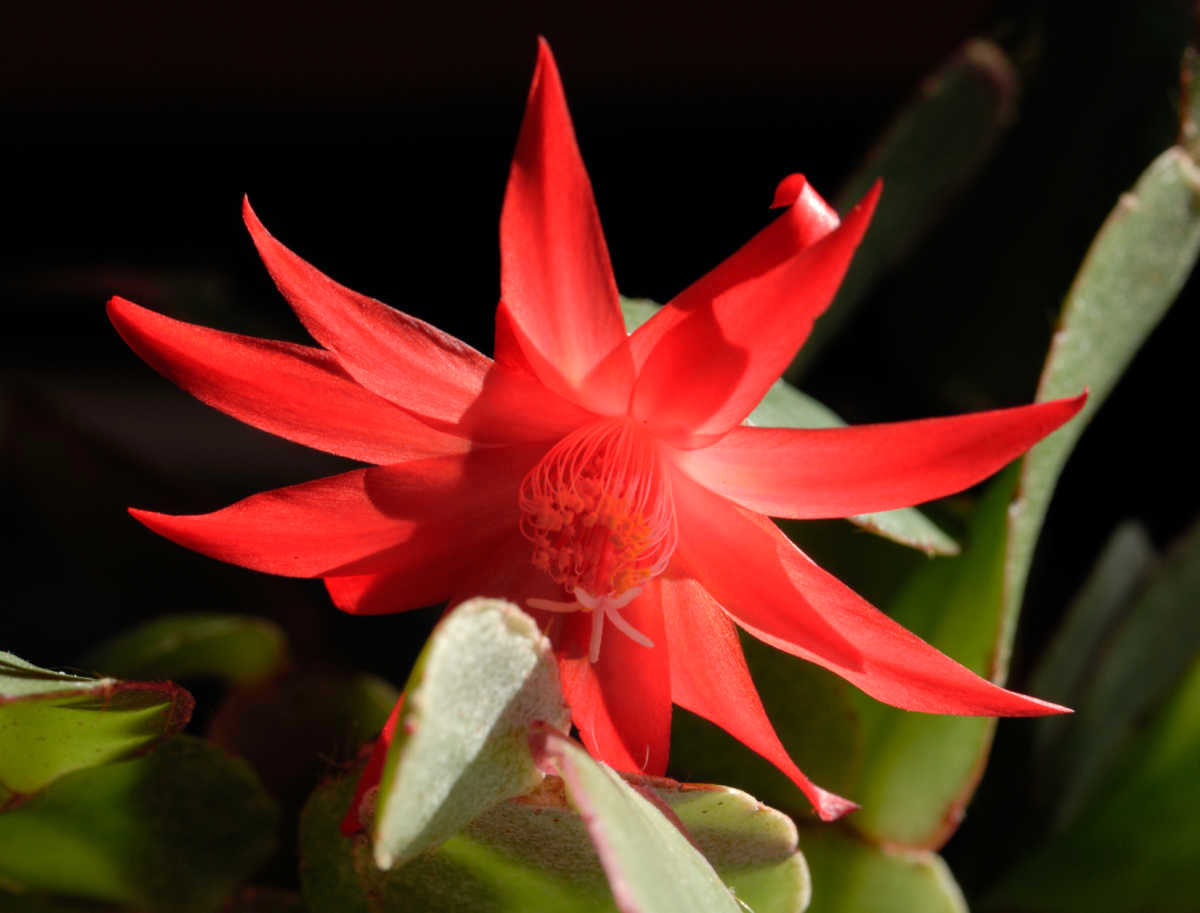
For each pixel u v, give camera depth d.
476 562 0.17
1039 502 0.18
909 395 0.23
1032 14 0.21
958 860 0.22
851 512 0.15
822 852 0.18
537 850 0.15
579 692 0.16
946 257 0.22
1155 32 0.20
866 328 0.25
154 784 0.17
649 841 0.14
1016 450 0.15
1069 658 0.22
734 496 0.16
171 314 0.23
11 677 0.15
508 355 0.16
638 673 0.16
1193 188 0.19
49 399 0.22
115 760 0.16
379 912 0.16
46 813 0.17
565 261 0.15
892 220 0.21
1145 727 0.20
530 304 0.15
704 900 0.14
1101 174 0.21
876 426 0.15
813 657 0.16
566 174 0.15
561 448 0.16
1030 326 0.21
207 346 0.16
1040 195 0.21
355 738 0.19
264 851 0.18
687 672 0.17
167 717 0.16
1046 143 0.21
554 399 0.16
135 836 0.17
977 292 0.22
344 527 0.16
